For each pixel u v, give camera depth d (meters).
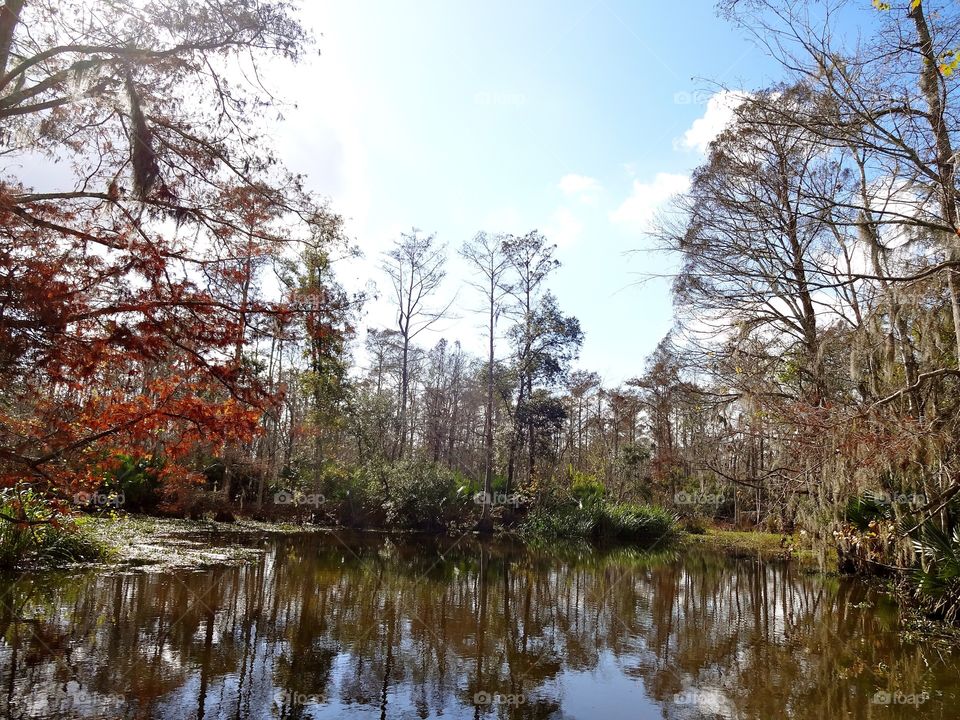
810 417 8.41
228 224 5.55
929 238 7.87
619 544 20.55
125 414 5.05
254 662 6.04
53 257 4.50
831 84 7.42
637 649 7.29
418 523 21.41
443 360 35.31
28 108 5.19
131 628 6.84
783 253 12.84
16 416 5.58
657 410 21.36
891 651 7.24
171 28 5.49
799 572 13.91
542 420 26.58
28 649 5.95
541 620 8.65
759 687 6.01
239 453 18.58
